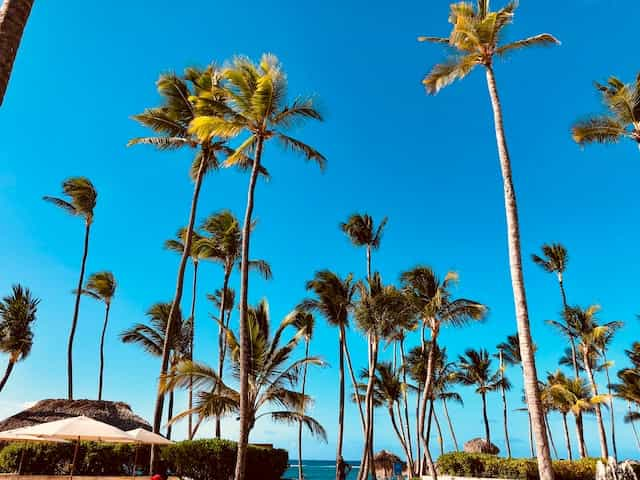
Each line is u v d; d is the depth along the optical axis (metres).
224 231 28.56
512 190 15.28
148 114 22.33
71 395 28.58
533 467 23.33
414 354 36.97
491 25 16.11
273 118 17.36
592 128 23.14
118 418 26.94
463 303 24.62
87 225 32.47
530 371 13.34
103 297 36.56
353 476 110.56
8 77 4.86
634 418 53.84
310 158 18.05
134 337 29.33
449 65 17.08
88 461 19.77
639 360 44.47
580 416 37.59
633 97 22.34
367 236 37.78
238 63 17.00
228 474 18.38
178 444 19.02
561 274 42.03
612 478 21.83
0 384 27.19
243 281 15.96
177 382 17.17
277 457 19.95
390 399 35.56
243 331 15.50
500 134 15.95
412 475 37.34
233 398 18.19
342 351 28.70
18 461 18.92
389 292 25.97
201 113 19.05
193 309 33.53
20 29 5.10
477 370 48.62
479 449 49.62
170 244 32.19
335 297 28.69
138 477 19.12
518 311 13.98
